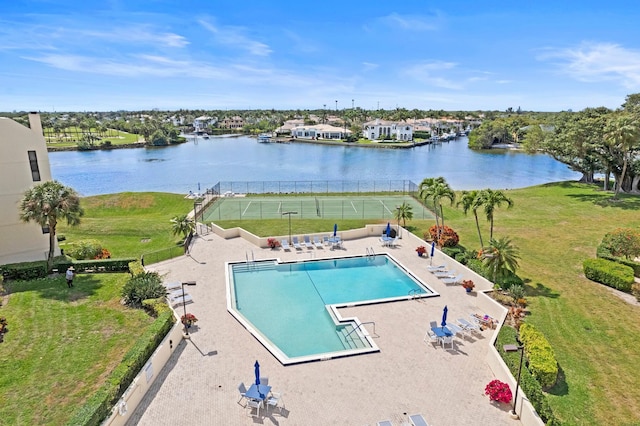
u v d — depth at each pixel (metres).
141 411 15.29
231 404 15.73
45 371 17.45
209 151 139.12
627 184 52.72
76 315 22.44
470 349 19.64
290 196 57.62
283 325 22.36
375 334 20.95
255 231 38.91
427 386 16.86
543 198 51.62
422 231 38.59
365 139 167.88
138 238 39.00
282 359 18.56
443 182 34.00
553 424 13.54
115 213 49.78
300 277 29.12
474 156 123.56
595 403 15.54
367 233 38.06
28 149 29.70
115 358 18.44
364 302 24.50
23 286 26.25
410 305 24.30
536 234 36.84
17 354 18.67
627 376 17.17
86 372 17.41
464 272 27.91
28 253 30.80
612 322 21.45
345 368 18.11
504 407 15.63
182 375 17.52
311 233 37.97
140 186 77.50
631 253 27.77
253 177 86.88
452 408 15.59
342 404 15.77
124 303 23.95
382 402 15.89
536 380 15.70
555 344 19.48
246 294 26.30
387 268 30.98
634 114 48.69
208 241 36.47
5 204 29.14
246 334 20.92
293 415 15.17
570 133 51.16
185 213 49.16
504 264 24.12
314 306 24.70
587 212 43.53
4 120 28.34
